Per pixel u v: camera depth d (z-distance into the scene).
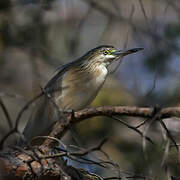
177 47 12.83
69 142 12.49
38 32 13.21
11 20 13.34
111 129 13.43
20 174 7.44
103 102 14.52
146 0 16.94
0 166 7.34
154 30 11.21
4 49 14.39
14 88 15.66
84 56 10.85
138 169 11.62
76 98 10.38
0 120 13.69
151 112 6.99
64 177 7.76
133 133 13.52
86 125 13.32
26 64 15.90
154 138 11.46
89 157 8.39
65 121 7.77
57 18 15.13
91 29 16.69
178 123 10.97
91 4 13.26
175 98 13.88
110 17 12.85
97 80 10.68
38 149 7.73
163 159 6.92
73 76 10.45
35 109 10.12
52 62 14.37
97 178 8.26
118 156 13.00
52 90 10.27
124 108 7.18
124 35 16.44
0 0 13.23
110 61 10.98
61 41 14.62
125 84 15.13
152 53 11.08
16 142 8.50
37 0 13.02
